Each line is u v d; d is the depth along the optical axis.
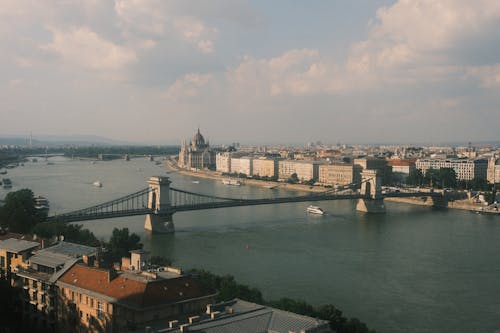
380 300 175.12
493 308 169.50
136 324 104.50
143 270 123.31
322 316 130.00
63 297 124.25
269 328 95.44
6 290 133.00
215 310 106.81
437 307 169.62
